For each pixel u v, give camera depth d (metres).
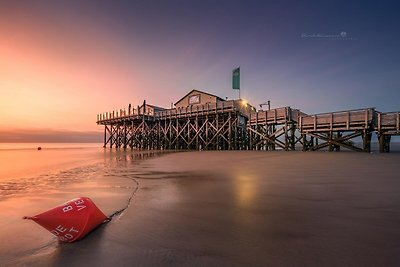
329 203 4.29
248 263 2.33
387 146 18.02
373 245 2.63
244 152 20.05
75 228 2.93
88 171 10.59
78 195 5.81
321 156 14.00
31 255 2.68
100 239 2.99
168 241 2.90
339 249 2.55
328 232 3.02
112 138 44.66
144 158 17.12
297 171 8.19
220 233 3.10
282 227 3.23
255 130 24.03
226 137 27.14
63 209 2.99
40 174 9.92
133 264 2.39
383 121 16.16
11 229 3.54
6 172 11.05
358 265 2.22
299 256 2.43
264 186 5.89
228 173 8.27
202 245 2.76
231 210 4.07
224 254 2.53
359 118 16.97
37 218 2.70
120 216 3.89
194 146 31.48
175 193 5.46
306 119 19.95
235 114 25.84
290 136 21.77
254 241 2.83
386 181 6.17
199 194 5.29
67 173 10.10
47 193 6.17
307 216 3.64
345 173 7.50
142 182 7.15
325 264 2.26
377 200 4.41
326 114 18.69
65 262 2.49
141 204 4.59
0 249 2.85
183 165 11.29
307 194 4.98
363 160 11.27
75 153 29.67
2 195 6.00
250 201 4.58
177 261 2.41
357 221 3.37
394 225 3.19
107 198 5.32
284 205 4.25
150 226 3.41
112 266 2.36
